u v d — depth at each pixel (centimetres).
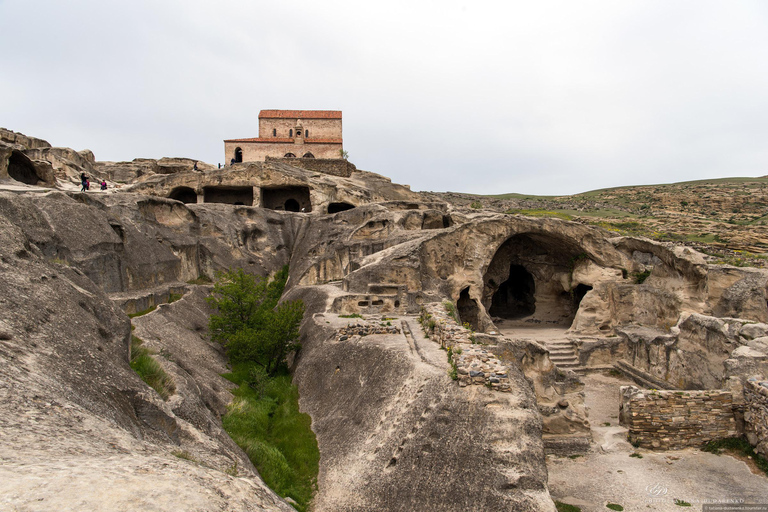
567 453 1503
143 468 512
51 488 406
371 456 1146
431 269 2622
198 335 2209
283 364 2172
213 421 1225
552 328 3064
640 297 2648
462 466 985
